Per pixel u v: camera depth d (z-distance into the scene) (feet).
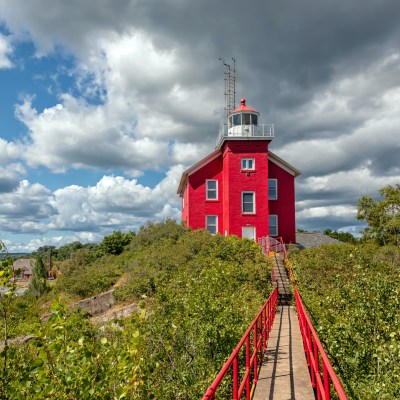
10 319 21.83
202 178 120.26
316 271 78.64
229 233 111.96
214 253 87.86
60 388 19.08
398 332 30.53
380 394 25.96
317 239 142.82
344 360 31.83
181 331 38.32
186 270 79.15
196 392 32.22
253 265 82.79
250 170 114.42
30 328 24.30
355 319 34.09
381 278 35.83
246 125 117.39
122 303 80.64
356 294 36.76
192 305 39.11
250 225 112.47
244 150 115.24
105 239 129.80
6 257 20.61
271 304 52.65
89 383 18.81
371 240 164.55
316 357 24.44
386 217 162.09
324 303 43.24
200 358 35.81
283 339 45.11
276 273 85.46
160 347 35.29
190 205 118.73
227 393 32.42
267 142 115.55
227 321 37.96
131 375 18.90
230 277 52.85
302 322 39.73
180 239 105.29
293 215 120.16
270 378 31.53
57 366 19.51
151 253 99.66
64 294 93.20
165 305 41.39
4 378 19.77
